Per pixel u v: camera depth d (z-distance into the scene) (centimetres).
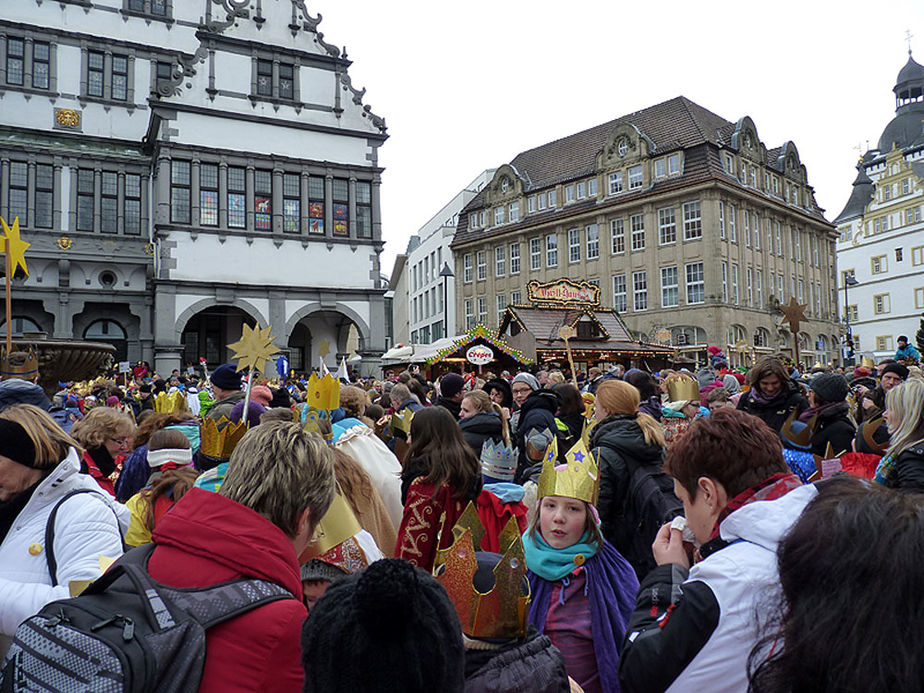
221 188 2841
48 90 2931
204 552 177
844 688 108
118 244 2955
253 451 196
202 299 2789
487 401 508
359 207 3119
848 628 110
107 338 3005
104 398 1088
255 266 2888
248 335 454
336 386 431
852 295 7706
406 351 2292
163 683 153
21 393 449
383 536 373
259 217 2920
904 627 106
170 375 2575
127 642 152
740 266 4209
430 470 347
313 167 3022
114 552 254
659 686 173
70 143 2941
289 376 2594
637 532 363
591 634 276
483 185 6222
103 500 268
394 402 677
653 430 374
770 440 201
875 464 384
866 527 116
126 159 2986
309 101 3048
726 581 169
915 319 6975
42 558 246
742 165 4394
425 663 131
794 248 4922
